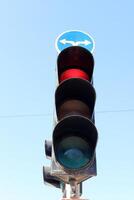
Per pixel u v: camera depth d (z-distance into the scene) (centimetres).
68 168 321
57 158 323
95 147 322
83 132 338
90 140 334
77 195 336
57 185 433
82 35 512
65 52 374
